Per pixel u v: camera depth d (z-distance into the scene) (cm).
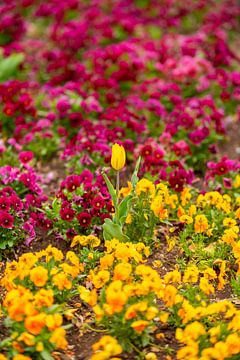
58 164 788
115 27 1120
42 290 469
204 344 468
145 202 608
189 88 930
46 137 798
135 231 615
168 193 625
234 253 555
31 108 833
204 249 595
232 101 924
